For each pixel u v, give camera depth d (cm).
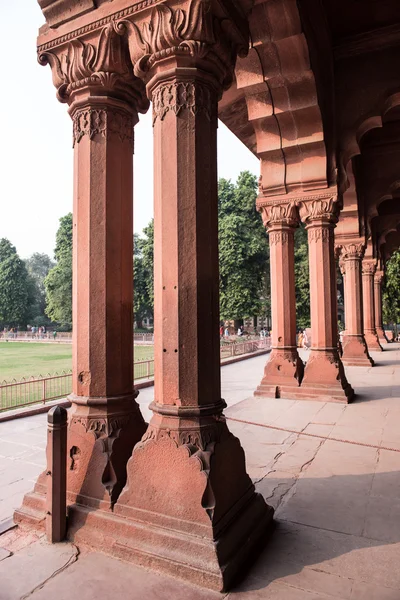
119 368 298
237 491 262
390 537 265
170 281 259
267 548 253
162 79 264
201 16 246
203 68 263
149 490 249
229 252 3222
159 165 267
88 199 296
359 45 601
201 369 255
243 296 3250
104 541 249
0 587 214
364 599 204
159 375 262
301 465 401
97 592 210
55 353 2630
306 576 224
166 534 234
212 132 271
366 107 622
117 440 281
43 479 299
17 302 5341
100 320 292
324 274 720
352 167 873
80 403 290
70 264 4669
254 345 2175
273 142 632
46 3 293
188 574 219
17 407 839
